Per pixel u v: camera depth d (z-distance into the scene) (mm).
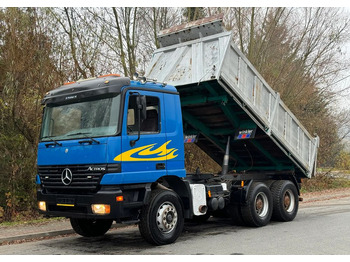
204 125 10695
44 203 7574
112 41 14539
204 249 7059
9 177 11797
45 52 12031
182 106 9867
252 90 9422
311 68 20891
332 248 6934
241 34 18812
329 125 23469
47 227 9781
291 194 10758
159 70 9375
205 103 9398
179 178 7887
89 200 6766
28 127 11875
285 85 20438
